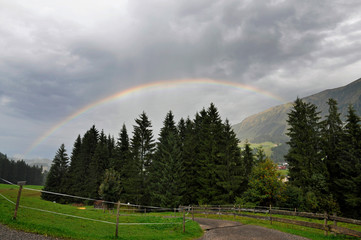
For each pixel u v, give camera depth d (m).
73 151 86.00
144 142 57.69
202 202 45.91
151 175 52.44
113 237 11.88
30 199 27.03
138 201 51.22
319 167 36.75
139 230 15.89
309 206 31.36
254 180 36.66
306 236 15.75
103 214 24.84
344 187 32.69
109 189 36.16
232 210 33.47
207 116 55.53
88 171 73.00
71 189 72.25
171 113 62.19
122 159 64.12
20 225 10.36
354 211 32.69
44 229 10.48
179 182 47.53
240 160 49.97
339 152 36.38
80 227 13.67
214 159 48.09
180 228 17.36
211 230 18.48
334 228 15.27
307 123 44.16
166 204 44.78
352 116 34.00
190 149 54.31
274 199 35.03
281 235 16.17
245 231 17.94
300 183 39.00
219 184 44.53
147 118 58.94
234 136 49.06
